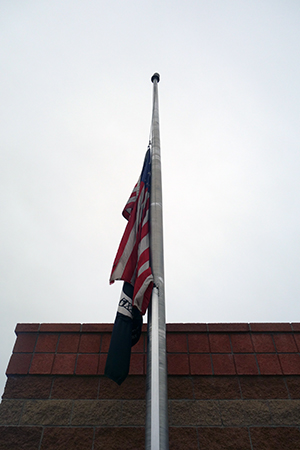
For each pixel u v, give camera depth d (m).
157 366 3.59
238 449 4.61
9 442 4.69
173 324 5.61
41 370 5.22
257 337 5.52
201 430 4.74
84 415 4.89
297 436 4.70
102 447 4.64
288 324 5.62
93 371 5.20
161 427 3.21
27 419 4.87
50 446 4.65
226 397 5.01
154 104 7.64
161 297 4.21
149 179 6.14
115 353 4.08
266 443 4.65
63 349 5.43
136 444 4.66
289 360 5.29
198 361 5.28
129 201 5.91
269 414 4.88
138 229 5.18
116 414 4.89
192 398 5.00
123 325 4.28
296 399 5.01
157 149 6.35
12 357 5.38
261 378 5.18
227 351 5.37
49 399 5.04
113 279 4.43
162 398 3.39
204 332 5.56
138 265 4.53
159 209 5.25
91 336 5.56
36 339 5.55
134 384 5.14
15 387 5.14
